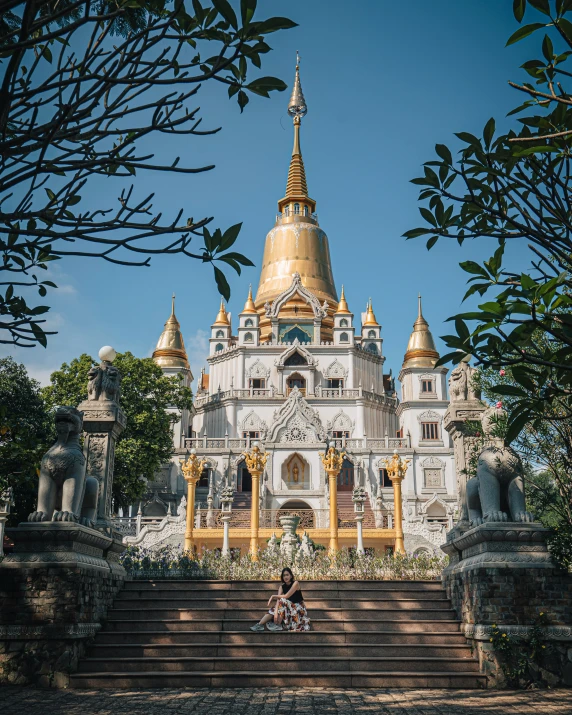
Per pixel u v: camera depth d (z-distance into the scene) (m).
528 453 15.37
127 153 6.70
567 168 6.97
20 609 11.78
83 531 12.42
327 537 41.00
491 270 6.89
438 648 12.27
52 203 6.37
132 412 47.41
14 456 12.95
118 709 9.44
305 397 67.38
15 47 4.91
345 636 12.78
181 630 13.23
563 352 6.14
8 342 7.25
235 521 47.31
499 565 11.87
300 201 87.12
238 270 6.12
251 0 5.37
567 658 11.41
